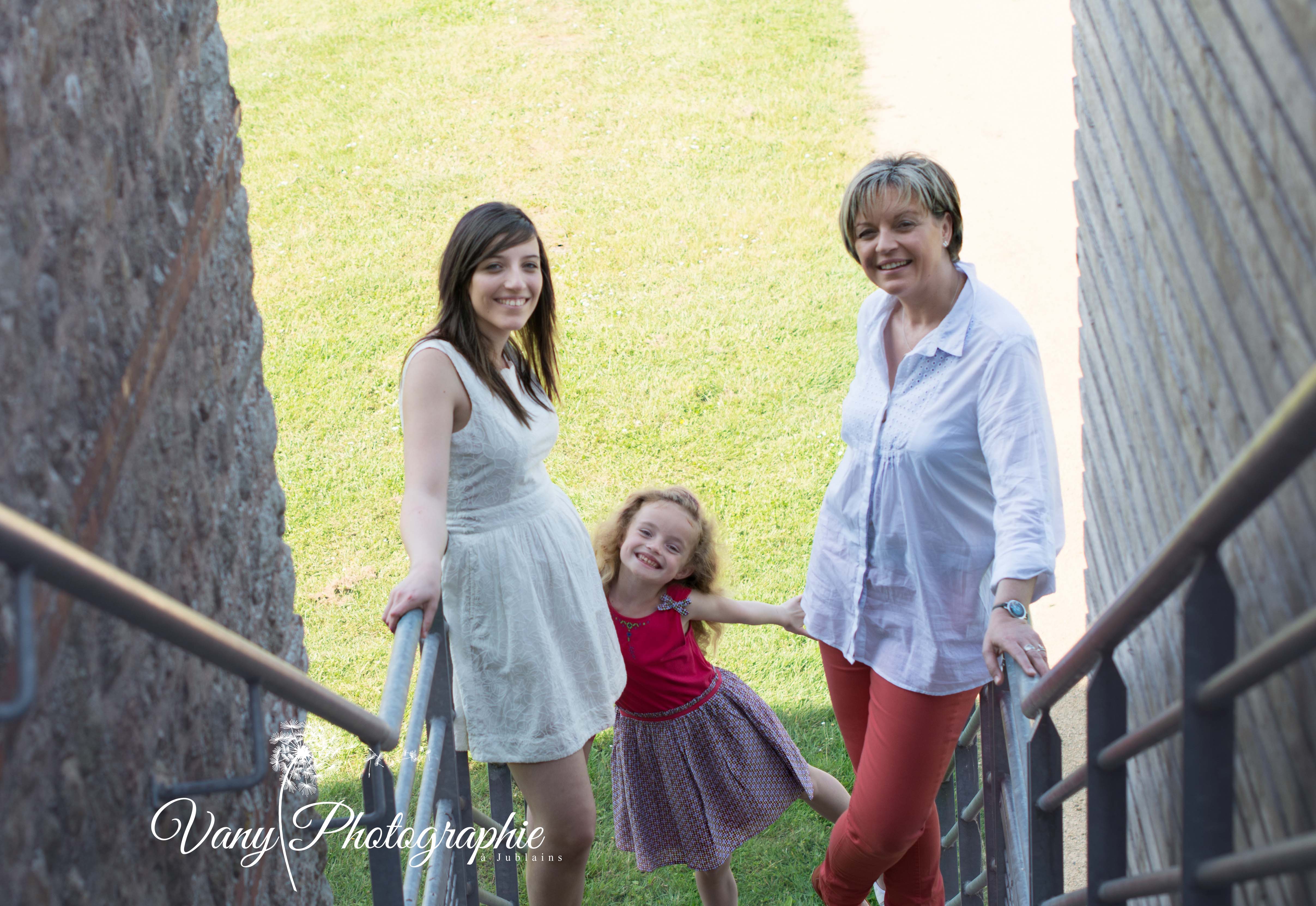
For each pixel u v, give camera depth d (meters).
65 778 1.33
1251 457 1.01
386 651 5.11
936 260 2.72
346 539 5.79
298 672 1.63
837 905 3.34
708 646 3.73
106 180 1.62
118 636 1.54
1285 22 1.40
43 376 1.34
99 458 1.51
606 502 5.86
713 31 11.29
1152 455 2.39
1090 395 3.37
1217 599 1.21
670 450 6.25
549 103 10.16
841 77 10.35
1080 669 1.77
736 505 5.83
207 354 2.13
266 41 11.66
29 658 0.94
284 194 8.97
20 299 1.28
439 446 2.62
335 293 7.77
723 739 3.42
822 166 9.02
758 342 7.07
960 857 3.58
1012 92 9.88
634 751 3.44
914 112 9.73
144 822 1.58
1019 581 2.53
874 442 2.88
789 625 3.59
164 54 1.97
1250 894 1.63
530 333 2.99
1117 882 1.61
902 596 2.98
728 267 7.86
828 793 3.64
